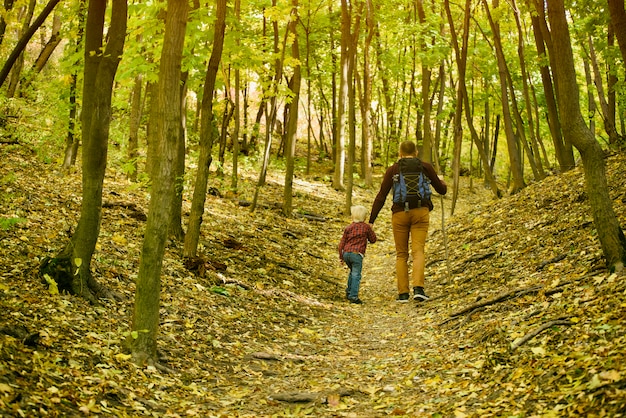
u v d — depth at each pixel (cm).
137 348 435
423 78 1504
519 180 1288
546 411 304
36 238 636
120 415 335
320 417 377
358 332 646
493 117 2589
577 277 532
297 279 885
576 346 374
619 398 279
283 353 541
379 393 425
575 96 504
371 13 1739
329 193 1864
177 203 829
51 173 996
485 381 390
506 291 605
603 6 1070
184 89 805
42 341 394
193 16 674
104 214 855
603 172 505
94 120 504
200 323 563
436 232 1227
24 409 295
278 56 1030
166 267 692
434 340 548
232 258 878
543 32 1050
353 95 1652
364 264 1136
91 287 527
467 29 1316
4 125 1154
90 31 527
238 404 402
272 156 2348
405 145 781
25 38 496
